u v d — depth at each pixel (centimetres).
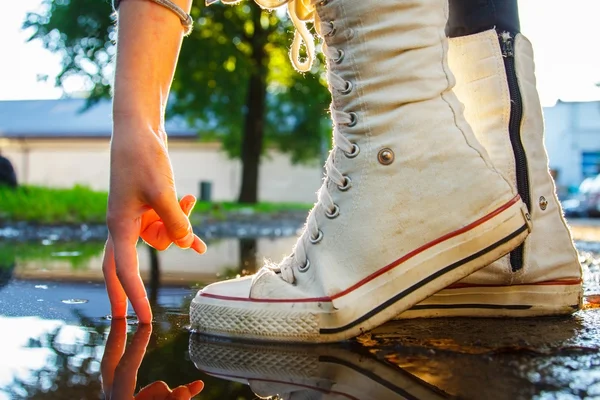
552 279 68
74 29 512
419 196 60
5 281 96
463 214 60
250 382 50
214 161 1233
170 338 62
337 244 61
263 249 175
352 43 64
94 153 1221
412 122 61
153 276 104
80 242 198
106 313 72
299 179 1216
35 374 51
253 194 632
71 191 351
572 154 1245
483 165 61
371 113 63
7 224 262
